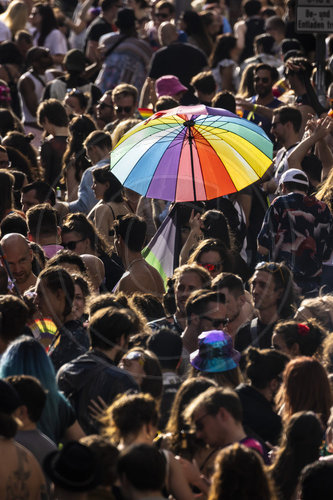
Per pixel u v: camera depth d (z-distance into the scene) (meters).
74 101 28.16
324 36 24.27
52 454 9.73
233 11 45.72
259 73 25.75
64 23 40.78
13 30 36.88
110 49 31.73
